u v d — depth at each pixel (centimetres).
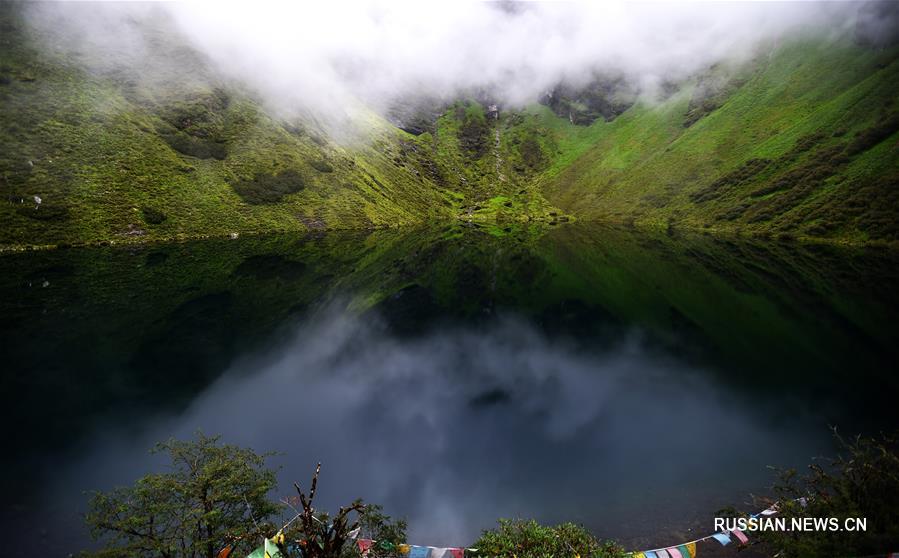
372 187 14925
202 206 10206
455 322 4384
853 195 10488
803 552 1064
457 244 10062
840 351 3438
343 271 6506
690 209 14875
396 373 3056
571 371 3153
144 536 1060
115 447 1969
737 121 18225
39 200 8000
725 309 4762
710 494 1712
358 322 4256
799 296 5150
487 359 3384
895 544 1028
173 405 2419
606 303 5172
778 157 14150
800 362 3238
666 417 2434
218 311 4247
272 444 2084
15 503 1558
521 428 2303
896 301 4803
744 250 8994
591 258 8331
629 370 3173
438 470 1888
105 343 3300
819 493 1247
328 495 1692
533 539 1161
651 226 14962
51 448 1947
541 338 3944
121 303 4338
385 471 1877
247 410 2419
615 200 18475
